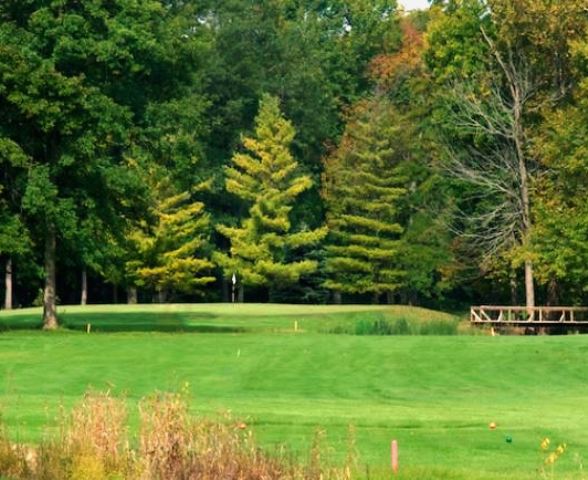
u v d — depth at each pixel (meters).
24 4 48.25
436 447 20.39
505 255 67.06
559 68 70.12
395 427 22.48
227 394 30.16
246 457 15.98
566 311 65.19
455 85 71.75
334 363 36.50
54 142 48.66
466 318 72.56
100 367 35.00
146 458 15.62
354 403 27.91
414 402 28.81
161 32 49.66
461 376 34.62
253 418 22.36
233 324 58.50
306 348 39.84
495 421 23.55
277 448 17.97
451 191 76.75
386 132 81.62
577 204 63.25
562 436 21.67
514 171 70.50
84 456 16.33
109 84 49.75
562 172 64.62
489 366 36.34
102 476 16.05
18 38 47.22
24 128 48.38
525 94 70.44
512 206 70.88
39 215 48.16
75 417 17.52
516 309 60.66
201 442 16.06
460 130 72.19
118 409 17.78
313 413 24.20
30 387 30.83
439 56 74.75
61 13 47.88
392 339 43.31
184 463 15.58
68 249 54.16
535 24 69.06
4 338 43.59
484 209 74.12
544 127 67.38
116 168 49.12
